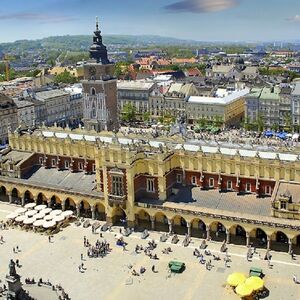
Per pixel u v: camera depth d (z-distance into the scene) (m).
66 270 111.25
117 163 128.25
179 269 107.94
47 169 157.62
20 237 129.62
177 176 136.38
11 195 154.00
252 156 126.69
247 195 127.00
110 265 113.00
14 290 90.75
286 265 109.62
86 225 135.12
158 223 134.25
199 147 133.88
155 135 156.38
